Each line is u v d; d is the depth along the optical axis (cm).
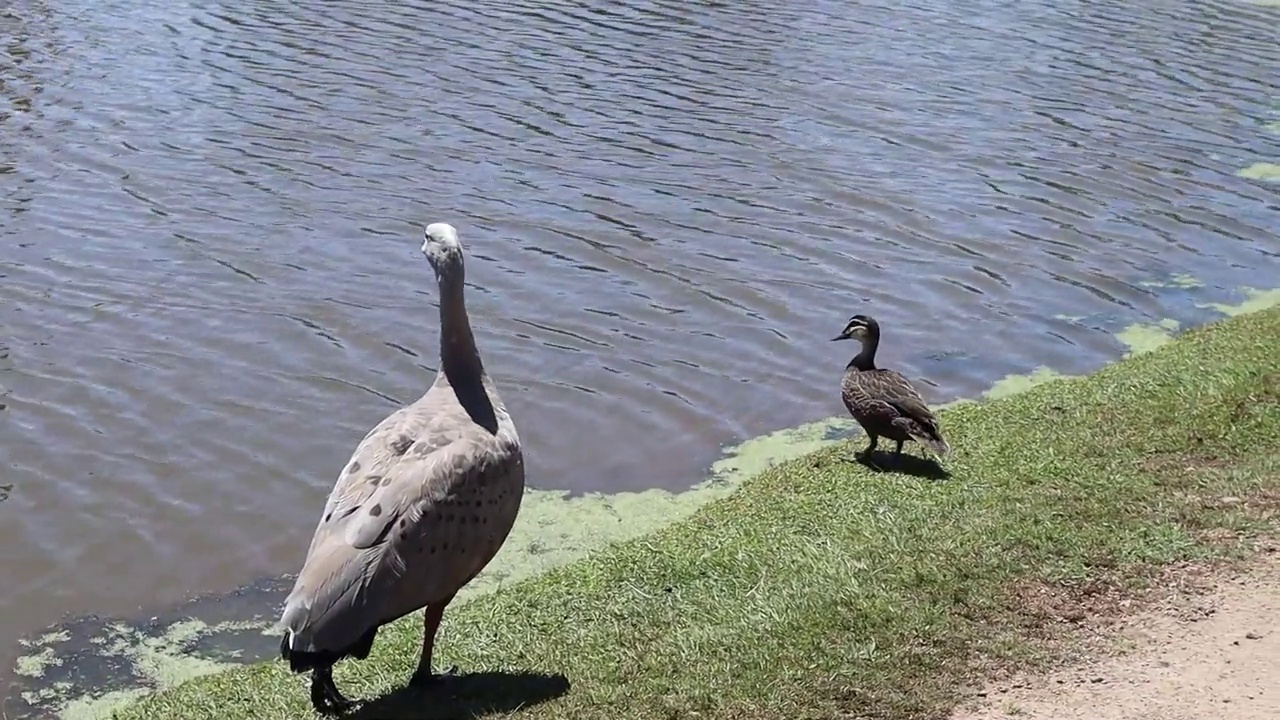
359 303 1633
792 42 2884
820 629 812
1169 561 890
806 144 2245
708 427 1375
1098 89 2598
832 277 1761
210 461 1291
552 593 918
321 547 679
